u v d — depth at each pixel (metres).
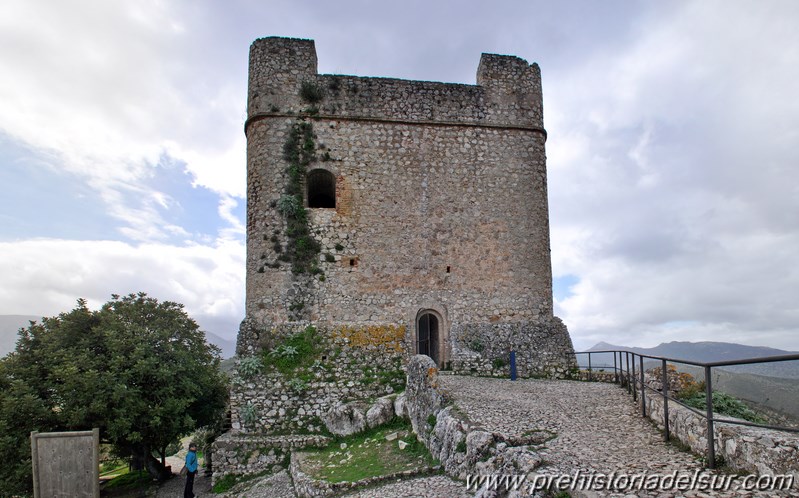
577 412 11.11
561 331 18.64
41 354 16.44
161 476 19.22
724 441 6.92
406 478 10.08
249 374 15.96
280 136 18.23
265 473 14.31
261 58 18.81
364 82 19.06
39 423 15.34
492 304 18.34
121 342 16.36
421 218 18.47
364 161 18.50
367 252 17.88
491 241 18.80
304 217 17.75
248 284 17.64
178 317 18.97
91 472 10.69
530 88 20.28
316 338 16.80
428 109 19.27
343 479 10.65
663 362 8.83
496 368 17.50
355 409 14.78
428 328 18.86
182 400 16.62
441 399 11.63
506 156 19.53
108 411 15.57
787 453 5.97
